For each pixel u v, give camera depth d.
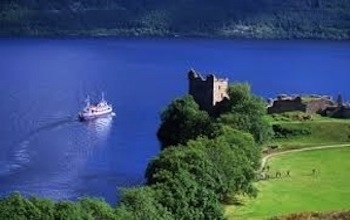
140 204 150.75
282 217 172.25
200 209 173.12
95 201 139.50
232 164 198.12
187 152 193.62
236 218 184.12
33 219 129.38
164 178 178.38
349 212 176.62
